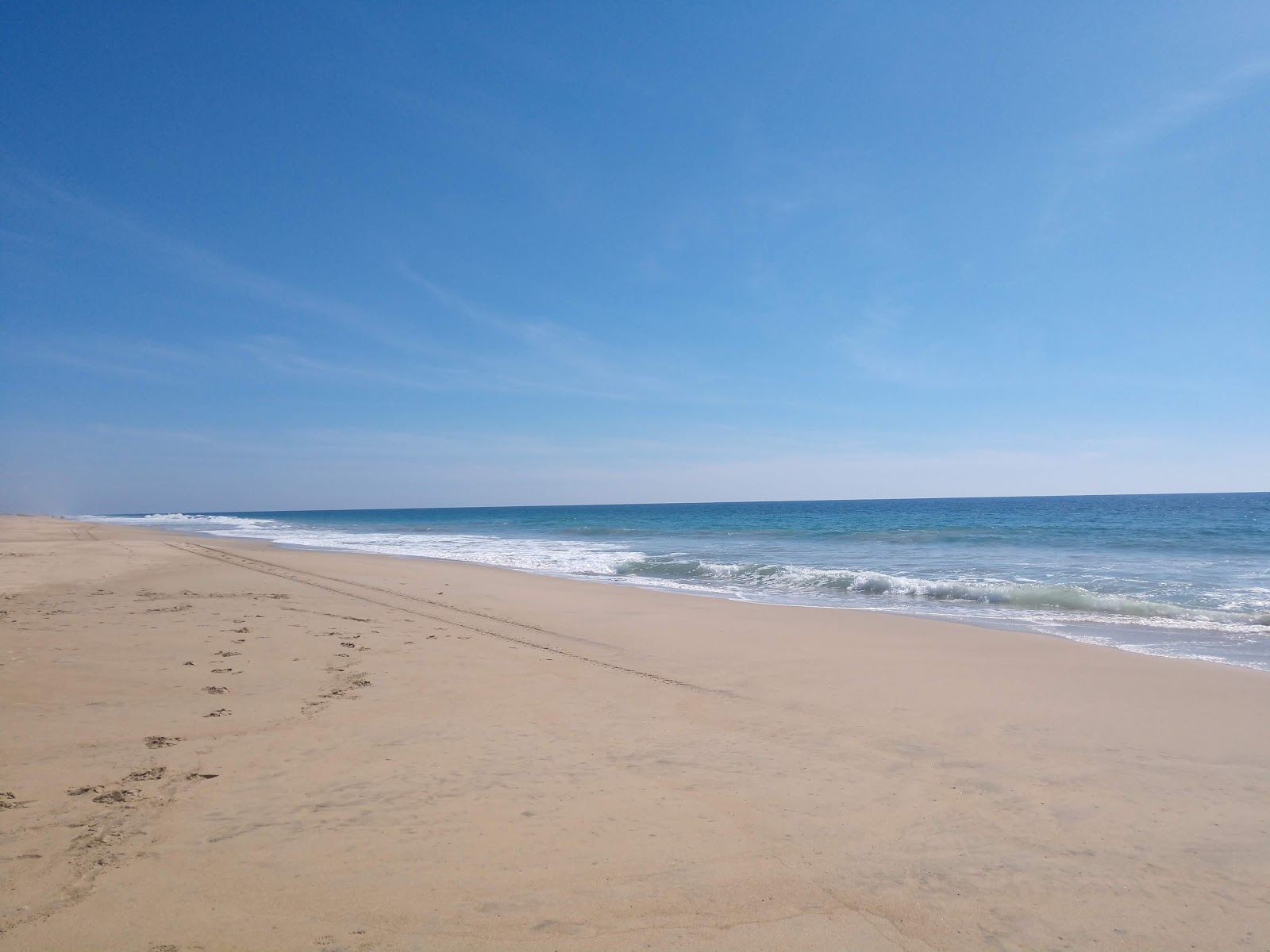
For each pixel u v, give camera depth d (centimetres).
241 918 306
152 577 1642
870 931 318
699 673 823
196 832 386
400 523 8538
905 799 466
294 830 392
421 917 312
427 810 424
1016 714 668
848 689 755
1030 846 405
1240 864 390
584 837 396
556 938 302
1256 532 3173
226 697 650
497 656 868
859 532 3769
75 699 624
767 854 386
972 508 9612
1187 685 780
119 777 458
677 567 2016
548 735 575
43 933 288
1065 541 2905
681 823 418
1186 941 320
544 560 2364
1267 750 573
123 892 322
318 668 772
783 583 1772
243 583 1533
